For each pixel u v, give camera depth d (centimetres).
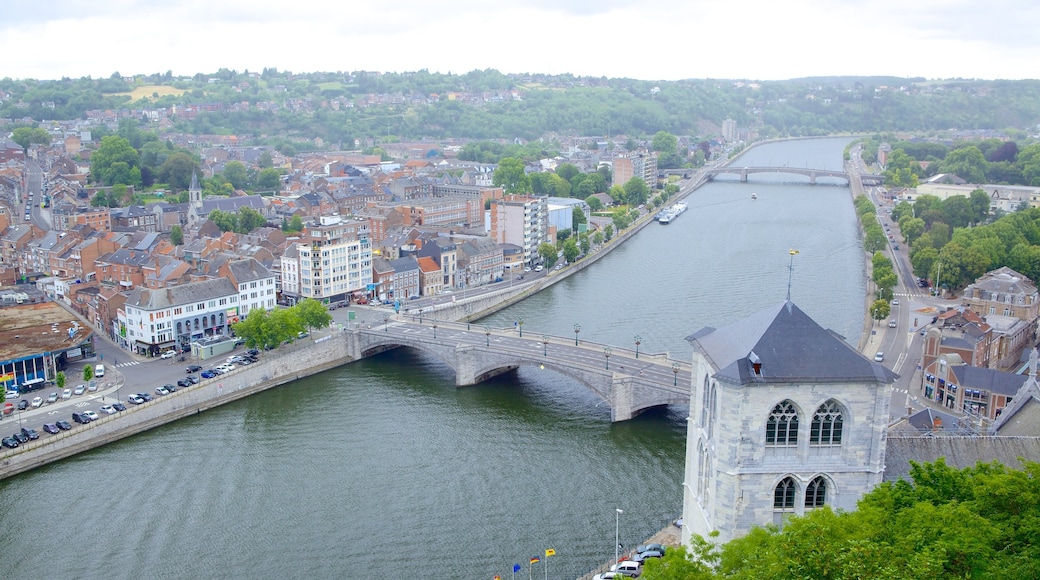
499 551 16738
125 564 16512
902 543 8675
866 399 10188
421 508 18438
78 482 19862
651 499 18750
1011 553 9038
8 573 16225
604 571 15475
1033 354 17762
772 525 9544
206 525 17862
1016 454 12862
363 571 16150
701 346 11519
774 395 10119
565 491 19138
